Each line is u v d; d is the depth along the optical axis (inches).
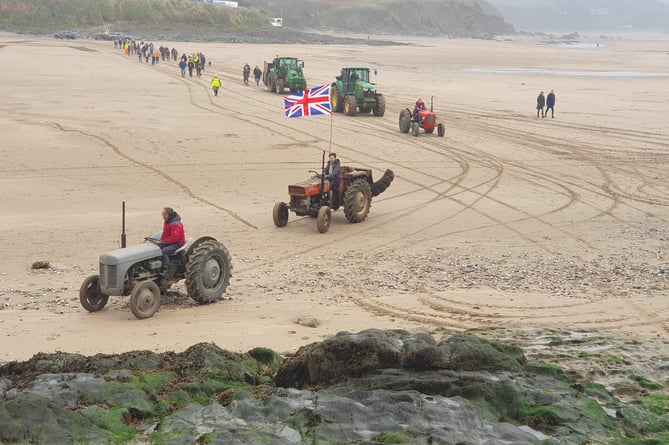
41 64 2274.9
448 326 408.8
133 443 201.0
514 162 1042.1
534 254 603.8
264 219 719.1
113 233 647.1
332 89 1517.0
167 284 467.2
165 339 382.9
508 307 450.0
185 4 5644.7
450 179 925.2
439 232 682.8
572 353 312.0
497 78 2496.3
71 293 490.3
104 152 1000.2
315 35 5905.5
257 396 231.3
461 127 1331.2
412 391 228.4
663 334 393.4
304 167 959.0
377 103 1435.8
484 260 583.2
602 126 1385.3
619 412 230.8
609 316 431.5
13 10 5064.0
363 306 455.2
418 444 193.9
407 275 536.7
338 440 201.5
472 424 211.3
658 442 206.7
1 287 498.9
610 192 876.0
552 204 807.7
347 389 236.2
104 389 229.1
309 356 259.3
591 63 3764.8
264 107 1503.4
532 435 207.5
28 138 1061.8
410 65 3181.6
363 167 977.5
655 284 512.1
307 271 549.0
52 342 379.2
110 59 2667.3
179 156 995.9
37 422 197.2
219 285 474.3
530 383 245.8
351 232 679.7
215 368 267.3
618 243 645.3
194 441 199.6
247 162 976.9
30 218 694.5
